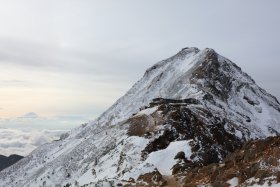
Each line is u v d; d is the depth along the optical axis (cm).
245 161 4988
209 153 7812
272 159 4434
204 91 17575
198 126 11381
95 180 9562
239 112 17838
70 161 15862
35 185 16238
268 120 18262
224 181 4694
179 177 6309
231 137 12194
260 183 4191
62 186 13488
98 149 13688
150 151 9619
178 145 7900
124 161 9306
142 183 6216
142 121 12131
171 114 11275
